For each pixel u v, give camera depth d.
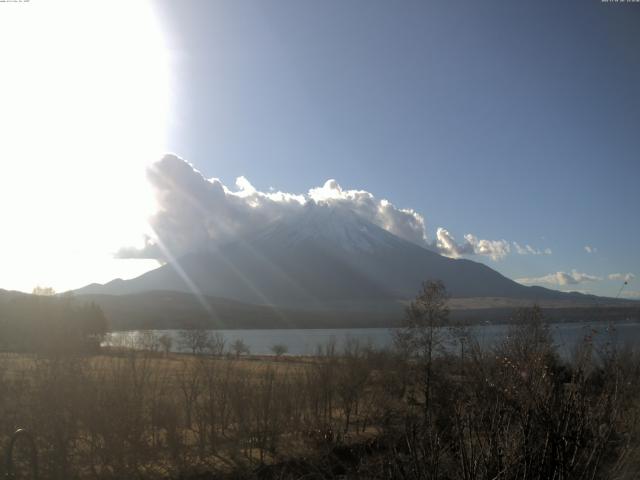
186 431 24.77
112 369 20.98
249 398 25.62
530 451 7.51
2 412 17.61
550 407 7.88
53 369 18.56
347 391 29.69
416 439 8.33
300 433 25.84
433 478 7.70
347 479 12.03
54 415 17.95
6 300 50.47
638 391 9.19
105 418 19.28
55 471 17.55
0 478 16.22
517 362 9.08
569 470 7.50
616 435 8.70
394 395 29.56
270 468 21.52
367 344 49.84
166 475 20.52
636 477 7.80
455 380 14.94
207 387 27.52
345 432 25.38
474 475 7.33
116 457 19.86
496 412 8.01
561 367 10.33
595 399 9.12
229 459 22.61
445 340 29.70
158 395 23.86
